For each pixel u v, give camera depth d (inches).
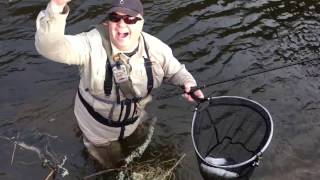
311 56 98.0
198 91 68.8
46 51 61.3
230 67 94.7
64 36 62.2
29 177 73.2
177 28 104.3
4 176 73.0
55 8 56.3
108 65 66.0
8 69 93.4
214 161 67.6
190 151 77.7
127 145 77.9
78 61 65.2
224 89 89.4
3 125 81.8
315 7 113.0
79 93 71.4
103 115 70.7
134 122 74.2
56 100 87.1
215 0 114.1
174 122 82.7
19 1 110.4
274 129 81.4
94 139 74.1
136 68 66.9
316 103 86.8
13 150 77.4
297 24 107.2
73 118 83.3
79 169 74.7
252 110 68.0
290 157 76.6
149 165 75.3
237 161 68.6
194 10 110.1
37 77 92.0
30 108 85.3
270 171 74.3
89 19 105.9
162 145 78.5
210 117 69.3
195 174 73.8
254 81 91.4
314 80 91.9
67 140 79.2
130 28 63.5
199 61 96.0
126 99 69.0
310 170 74.6
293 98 87.9
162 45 69.2
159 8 109.8
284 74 93.2
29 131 80.8
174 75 70.8
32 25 104.0
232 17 108.5
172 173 74.0
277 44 101.0
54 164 75.3
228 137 70.9
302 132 81.1
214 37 102.3
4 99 87.0
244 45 100.4
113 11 62.4
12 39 100.2
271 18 108.9
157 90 89.2
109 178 73.5
